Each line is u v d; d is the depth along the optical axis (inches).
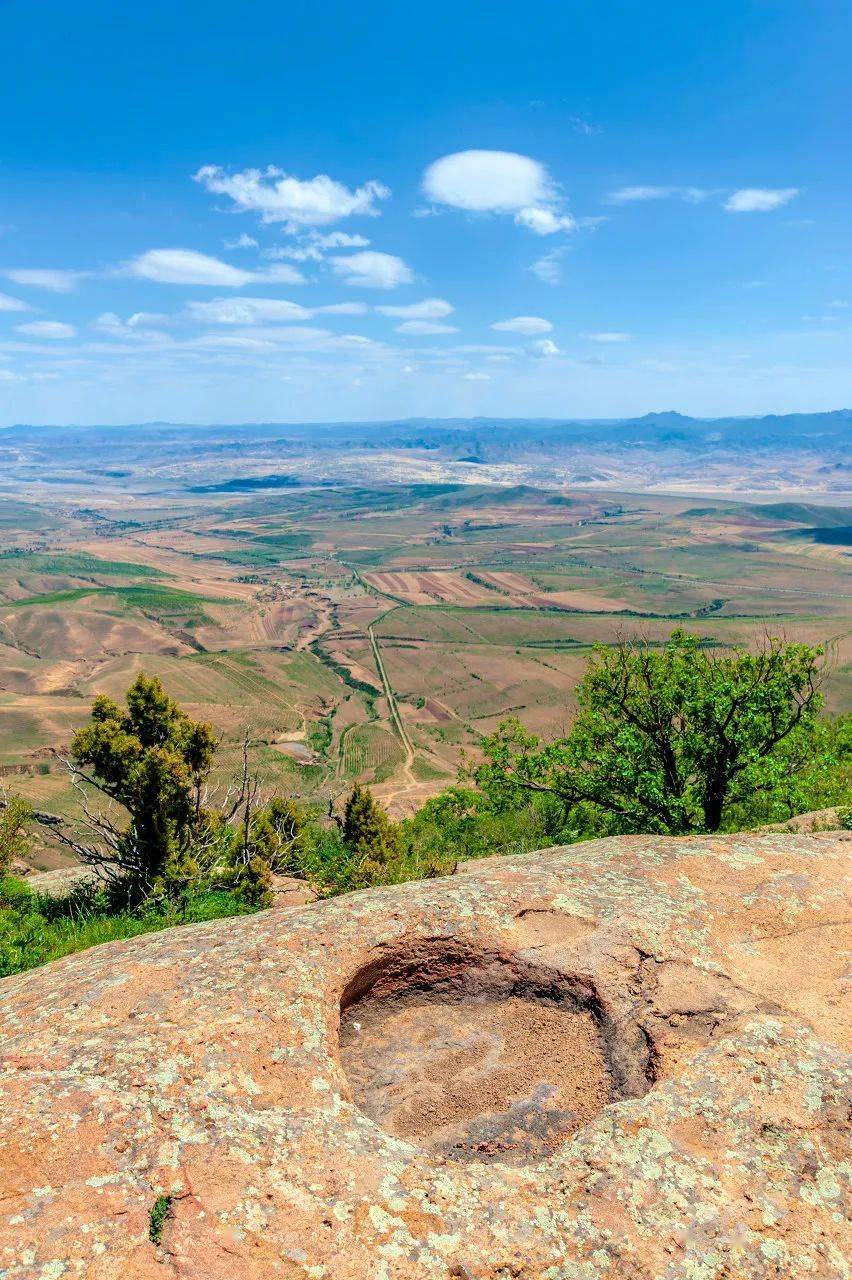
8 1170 156.8
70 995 222.4
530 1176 174.7
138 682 726.5
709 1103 191.0
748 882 289.7
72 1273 139.6
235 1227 153.0
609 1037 225.6
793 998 231.9
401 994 246.7
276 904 660.7
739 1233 160.4
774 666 665.6
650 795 683.4
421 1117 207.9
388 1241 155.1
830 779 715.4
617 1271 153.0
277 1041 202.8
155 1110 176.6
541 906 269.0
